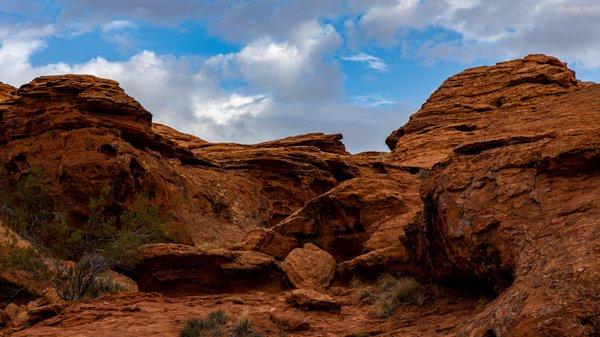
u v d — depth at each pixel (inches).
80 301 711.7
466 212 527.8
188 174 1483.8
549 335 297.9
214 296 740.0
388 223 852.6
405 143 1967.3
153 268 810.2
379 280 721.0
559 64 2156.7
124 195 1170.6
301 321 552.7
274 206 1717.5
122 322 573.6
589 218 397.1
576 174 468.4
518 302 341.4
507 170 528.4
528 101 1907.0
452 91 2150.6
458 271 577.3
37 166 1097.4
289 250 941.2
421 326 519.8
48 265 827.4
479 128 1855.3
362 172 1812.3
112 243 810.8
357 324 570.6
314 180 1798.7
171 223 1229.1
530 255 409.7
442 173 602.2
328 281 791.1
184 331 530.3
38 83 1336.1
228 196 1547.7
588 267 323.3
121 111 1310.3
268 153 1796.3
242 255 835.4
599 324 288.5
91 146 1207.6
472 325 371.2
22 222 912.3
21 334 546.0
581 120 593.0
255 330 537.0
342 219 952.9
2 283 762.8
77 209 1129.4
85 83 1321.4
